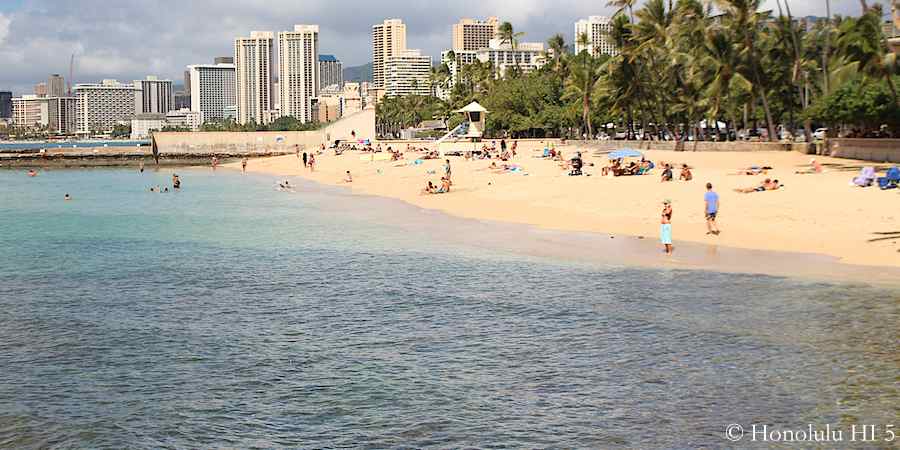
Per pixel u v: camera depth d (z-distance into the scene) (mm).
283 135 139625
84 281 30812
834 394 16688
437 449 14648
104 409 16875
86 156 130000
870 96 66312
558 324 22984
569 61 132875
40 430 15805
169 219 52438
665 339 21109
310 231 44781
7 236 44156
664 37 86375
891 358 18906
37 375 19109
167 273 32375
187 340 22047
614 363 19234
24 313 25406
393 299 26812
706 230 38219
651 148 89000
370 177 84750
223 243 40656
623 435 15023
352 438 15211
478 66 166750
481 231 42281
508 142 113500
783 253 32250
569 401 16844
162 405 17047
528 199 53938
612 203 47812
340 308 25688
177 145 136375
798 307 23938
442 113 173875
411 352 20609
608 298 26000
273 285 29609
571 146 105375
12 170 123000
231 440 15234
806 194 43656
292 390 17875
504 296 26781
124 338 22297
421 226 45469
